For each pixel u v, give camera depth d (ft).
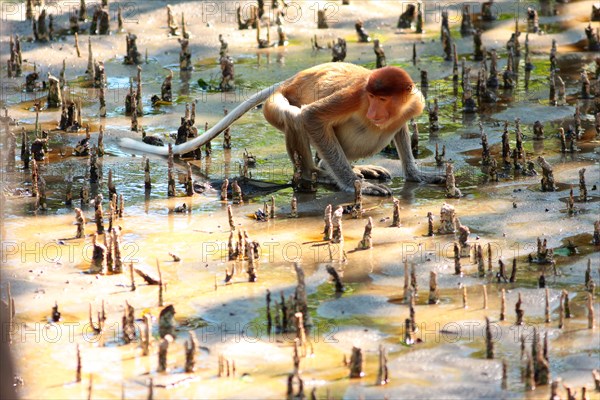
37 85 75.25
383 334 37.91
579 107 68.28
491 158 58.13
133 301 41.14
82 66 80.18
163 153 61.31
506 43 86.94
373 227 49.70
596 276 42.83
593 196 53.11
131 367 35.58
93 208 52.65
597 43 84.53
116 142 63.57
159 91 74.33
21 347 36.96
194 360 35.19
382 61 80.02
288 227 50.11
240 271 44.34
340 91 54.13
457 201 53.31
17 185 55.93
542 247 44.55
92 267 44.16
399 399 32.91
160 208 52.80
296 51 84.94
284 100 57.47
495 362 35.45
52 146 62.69
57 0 93.25
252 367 35.47
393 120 53.98
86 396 33.50
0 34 85.92
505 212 51.11
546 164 53.93
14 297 41.22
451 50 83.25
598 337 37.22
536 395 33.22
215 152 62.64
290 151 57.11
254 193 55.67
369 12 95.20
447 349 36.50
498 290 41.68
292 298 38.34
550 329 37.96
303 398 32.48
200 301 41.09
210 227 49.98
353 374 34.45
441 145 63.00
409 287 41.09
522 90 74.49
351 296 41.37
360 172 58.18
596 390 33.19
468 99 69.46
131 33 86.28
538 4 98.94
